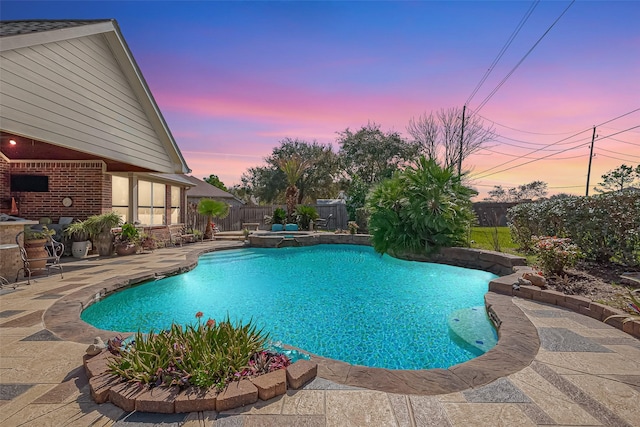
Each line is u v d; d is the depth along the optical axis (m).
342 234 13.17
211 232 14.17
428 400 2.12
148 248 9.99
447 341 3.78
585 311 3.79
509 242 10.55
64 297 4.56
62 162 9.14
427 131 22.08
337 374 2.46
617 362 2.63
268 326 4.28
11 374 2.45
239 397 2.03
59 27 5.96
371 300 5.43
